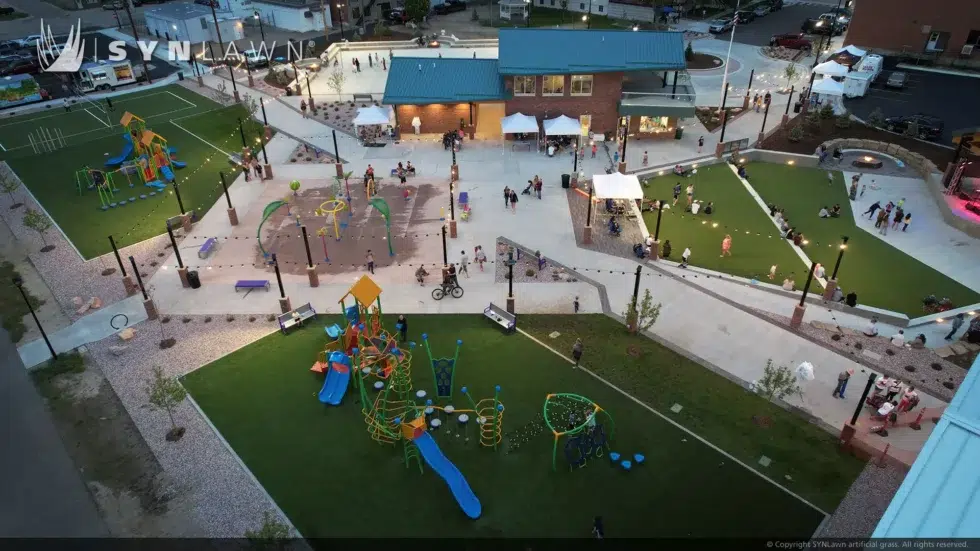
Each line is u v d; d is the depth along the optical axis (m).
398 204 43.19
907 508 10.98
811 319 32.38
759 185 46.62
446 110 53.16
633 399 26.86
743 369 28.69
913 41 69.50
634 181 40.44
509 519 21.78
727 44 77.50
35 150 52.59
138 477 23.45
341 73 69.25
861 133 52.91
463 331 31.27
